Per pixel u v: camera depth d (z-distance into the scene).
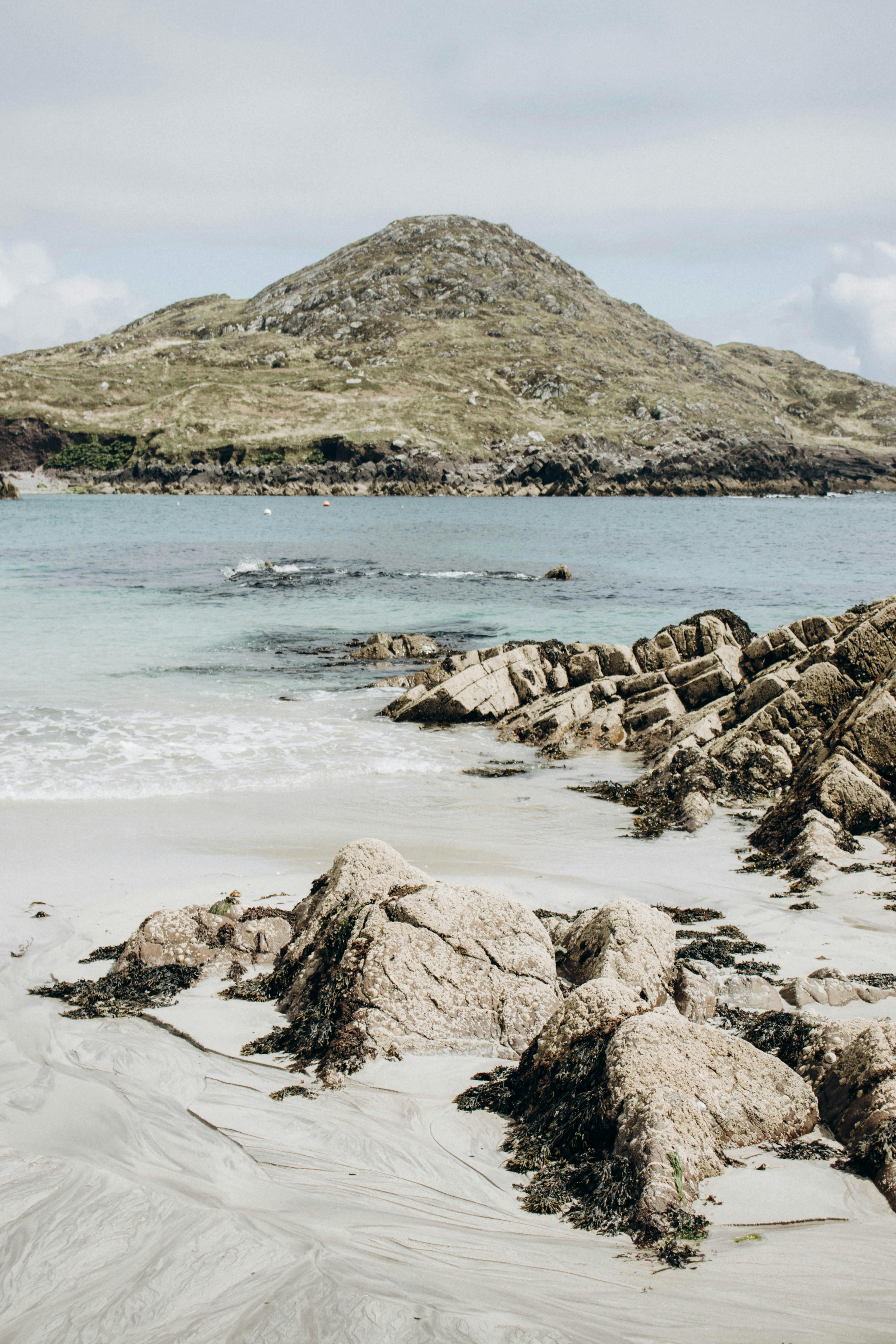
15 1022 7.68
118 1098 6.44
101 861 12.06
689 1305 4.26
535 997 7.57
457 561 54.81
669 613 35.06
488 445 179.38
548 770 17.55
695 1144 5.49
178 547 62.41
